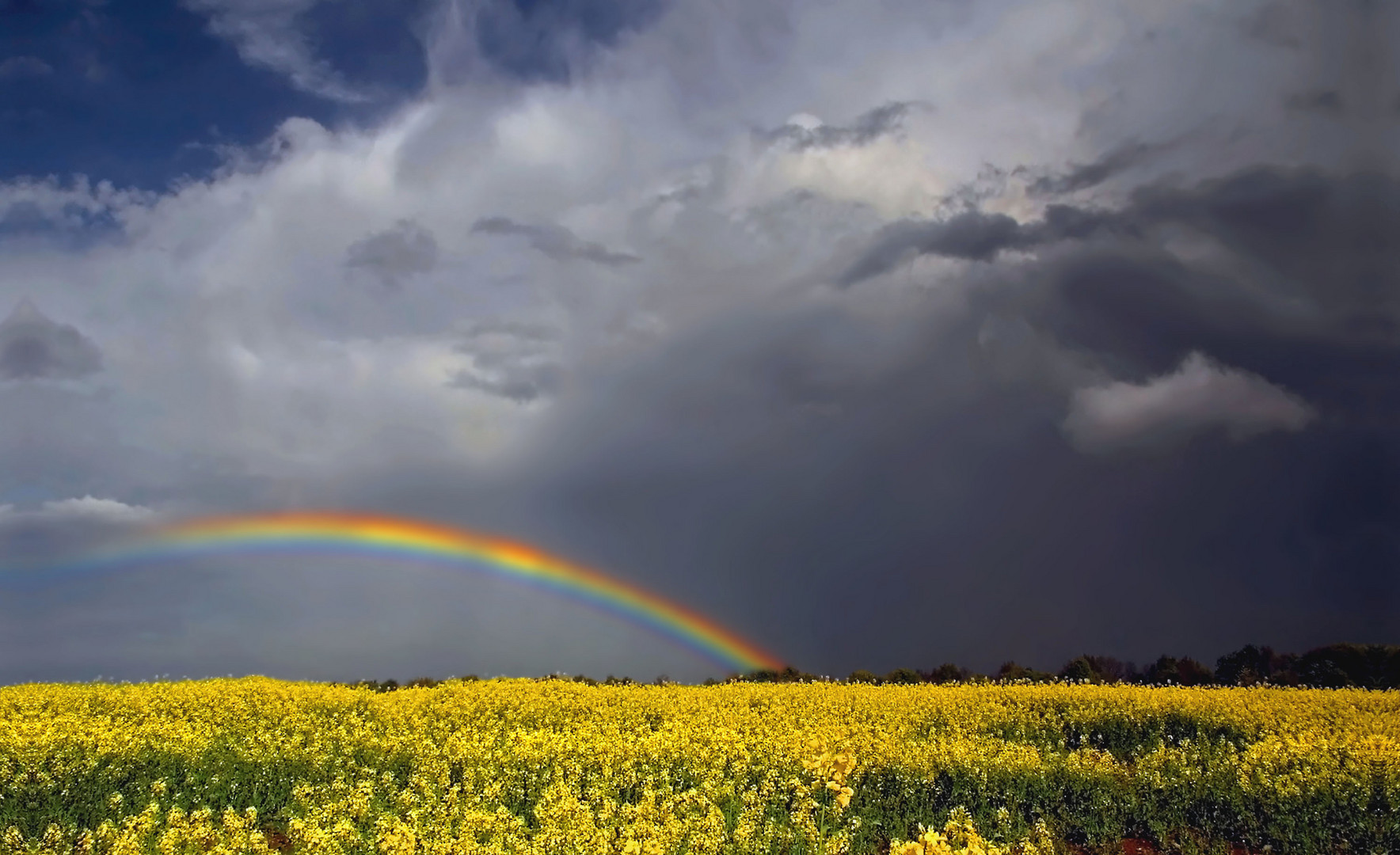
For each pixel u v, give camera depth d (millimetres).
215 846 12672
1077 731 27922
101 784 17516
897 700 31922
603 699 31547
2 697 28812
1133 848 16422
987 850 10148
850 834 15211
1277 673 52062
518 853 12766
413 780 17969
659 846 12508
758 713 28734
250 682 35719
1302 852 15812
